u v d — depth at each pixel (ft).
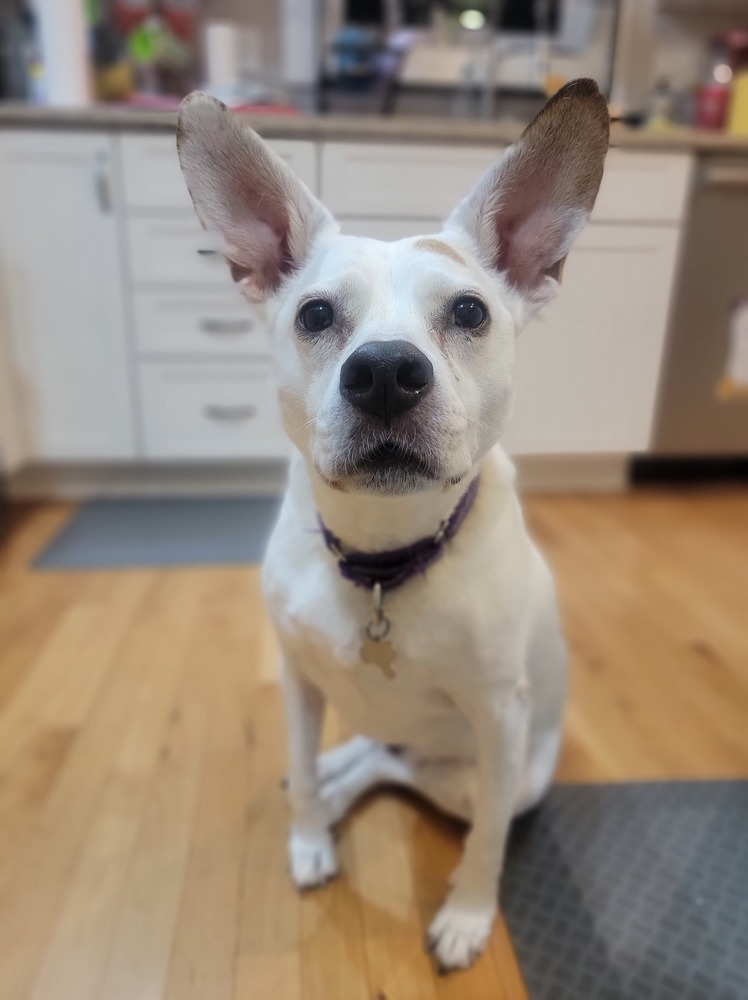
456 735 3.04
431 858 3.22
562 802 3.54
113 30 7.72
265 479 7.70
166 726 4.03
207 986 2.64
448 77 8.36
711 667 4.75
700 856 3.24
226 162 2.46
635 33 8.39
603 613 5.37
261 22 8.34
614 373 3.32
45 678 4.46
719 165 5.93
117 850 3.21
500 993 2.64
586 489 7.83
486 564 2.48
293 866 3.06
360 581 2.47
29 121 6.07
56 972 2.68
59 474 7.49
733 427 7.30
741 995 2.64
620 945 2.82
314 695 3.07
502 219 2.56
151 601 5.44
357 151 3.69
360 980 2.67
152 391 6.93
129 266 6.50
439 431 2.05
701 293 6.64
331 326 2.23
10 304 6.57
